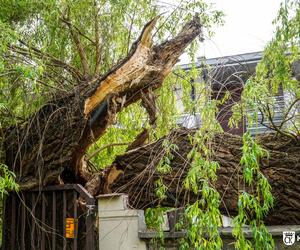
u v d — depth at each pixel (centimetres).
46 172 335
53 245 322
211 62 399
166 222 282
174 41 330
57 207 330
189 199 297
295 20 279
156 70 318
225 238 265
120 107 319
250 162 219
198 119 308
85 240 308
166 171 300
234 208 293
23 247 335
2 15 351
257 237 216
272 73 289
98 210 311
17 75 335
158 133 388
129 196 335
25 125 347
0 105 300
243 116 273
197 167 236
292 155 292
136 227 294
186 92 403
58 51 400
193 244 250
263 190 222
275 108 304
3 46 290
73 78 390
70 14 402
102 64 428
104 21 425
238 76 294
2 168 306
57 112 330
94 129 326
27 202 344
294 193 284
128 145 408
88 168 388
